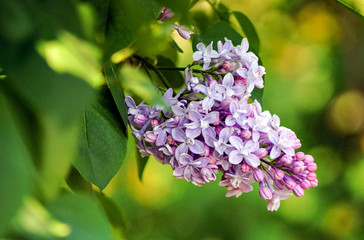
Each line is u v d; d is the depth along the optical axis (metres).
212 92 0.69
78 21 0.51
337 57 2.43
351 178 2.29
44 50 0.46
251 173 0.70
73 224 0.51
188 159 0.69
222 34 0.76
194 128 0.68
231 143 0.68
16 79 0.44
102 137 0.65
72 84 0.45
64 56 0.46
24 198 0.42
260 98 0.73
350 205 2.28
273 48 2.34
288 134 0.70
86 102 0.45
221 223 2.18
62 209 0.52
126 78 0.56
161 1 0.56
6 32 0.47
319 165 2.32
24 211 0.46
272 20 2.33
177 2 0.56
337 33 2.45
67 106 0.44
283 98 2.24
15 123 0.44
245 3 2.26
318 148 2.35
